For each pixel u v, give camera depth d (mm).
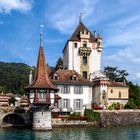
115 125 83750
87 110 82688
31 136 59438
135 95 104812
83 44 99750
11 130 70125
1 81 196875
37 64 75812
